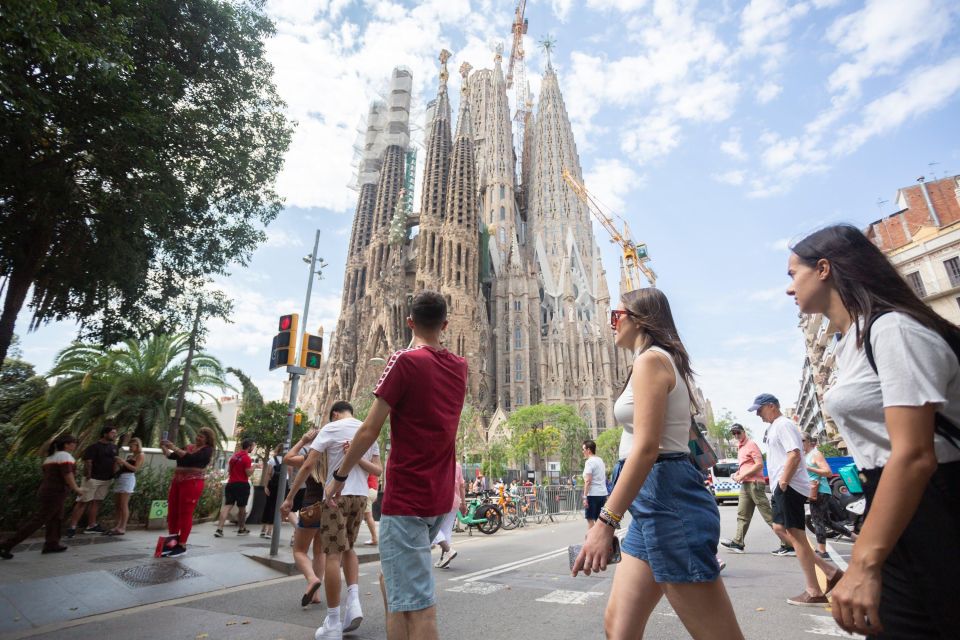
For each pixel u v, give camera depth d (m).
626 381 3.23
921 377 1.79
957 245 33.31
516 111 173.75
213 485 17.55
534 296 110.44
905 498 1.69
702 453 2.91
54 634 5.39
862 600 1.68
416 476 3.22
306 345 10.75
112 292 15.80
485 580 8.30
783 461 6.61
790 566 8.96
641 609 2.79
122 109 10.68
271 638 5.25
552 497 25.45
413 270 106.38
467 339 92.12
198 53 14.67
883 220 39.78
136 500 14.65
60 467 9.73
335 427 5.83
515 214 138.12
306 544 6.66
